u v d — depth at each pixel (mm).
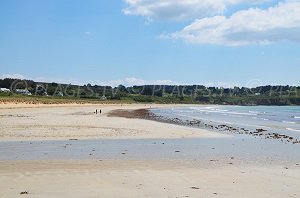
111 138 28062
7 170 14211
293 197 10562
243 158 19062
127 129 35438
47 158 18000
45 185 11555
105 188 11258
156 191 11000
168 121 53250
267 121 61188
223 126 45938
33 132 30047
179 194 10672
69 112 73375
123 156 19078
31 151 20516
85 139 27016
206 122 54344
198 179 13031
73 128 34406
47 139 26297
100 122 43906
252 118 71562
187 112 99875
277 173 14695
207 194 10750
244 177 13594
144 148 22719
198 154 20391
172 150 21984
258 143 27000
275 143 27141
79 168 14961
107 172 14125
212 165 16484
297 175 14289
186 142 26812
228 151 22016
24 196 10148
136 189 11211
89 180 12453
